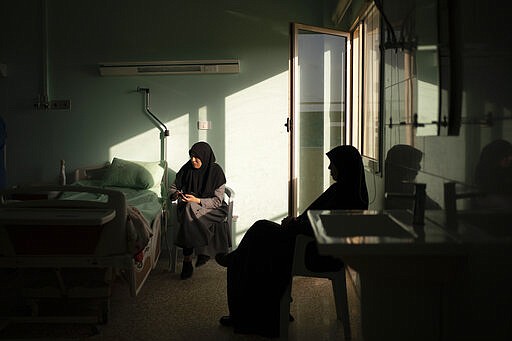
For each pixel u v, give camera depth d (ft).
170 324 9.54
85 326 9.43
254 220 15.47
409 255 5.47
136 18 15.26
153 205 12.53
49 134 15.52
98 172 15.29
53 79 15.46
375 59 11.73
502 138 4.34
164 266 13.93
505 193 4.29
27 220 8.04
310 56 14.38
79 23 15.31
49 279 9.05
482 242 4.82
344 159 9.37
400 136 8.50
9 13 15.31
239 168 15.40
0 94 15.47
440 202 6.20
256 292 8.89
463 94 5.35
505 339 4.29
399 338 6.14
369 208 12.30
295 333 9.18
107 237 8.71
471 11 5.05
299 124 14.51
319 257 8.64
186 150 15.43
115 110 15.43
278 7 15.15
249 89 15.28
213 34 15.24
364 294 6.41
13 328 9.26
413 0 7.34
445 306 5.93
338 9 13.46
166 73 15.20
